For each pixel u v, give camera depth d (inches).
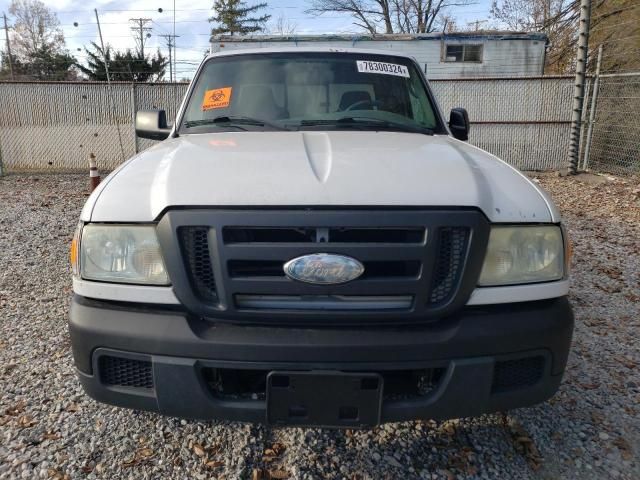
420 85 144.7
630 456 99.8
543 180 428.1
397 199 77.6
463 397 79.6
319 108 131.3
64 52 2065.7
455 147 108.4
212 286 79.0
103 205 84.2
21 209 319.3
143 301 80.7
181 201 78.4
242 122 127.3
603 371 130.1
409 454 101.0
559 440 104.5
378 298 78.5
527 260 83.0
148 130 140.9
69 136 482.9
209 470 95.9
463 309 81.3
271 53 143.8
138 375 82.5
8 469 94.6
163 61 1553.9
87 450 100.1
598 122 450.3
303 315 77.2
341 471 96.5
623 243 244.1
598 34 711.1
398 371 82.4
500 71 621.9
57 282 190.9
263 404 79.4
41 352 137.2
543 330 81.3
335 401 77.2
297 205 76.5
